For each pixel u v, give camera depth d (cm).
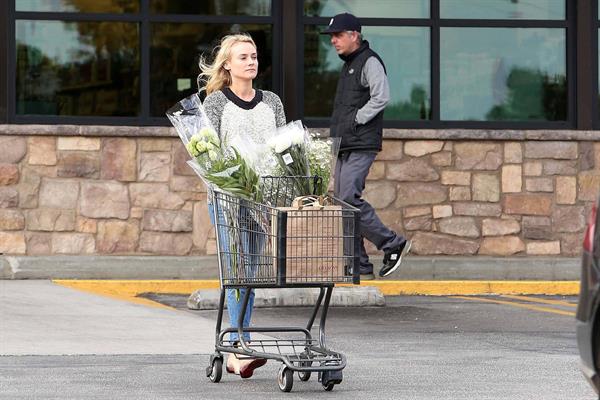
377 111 2591
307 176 1656
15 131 2809
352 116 2606
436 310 2538
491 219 2945
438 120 3020
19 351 1941
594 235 1232
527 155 2953
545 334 2206
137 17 2917
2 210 2812
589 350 1223
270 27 2969
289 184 1653
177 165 2855
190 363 1862
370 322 2359
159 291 2755
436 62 3017
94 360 1877
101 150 2838
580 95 3028
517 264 2897
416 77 3025
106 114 2923
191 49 2945
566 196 2966
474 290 2838
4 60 2873
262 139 1752
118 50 2925
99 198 2838
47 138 2825
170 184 2858
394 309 2545
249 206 1616
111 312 2367
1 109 2866
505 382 1700
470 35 3038
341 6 2989
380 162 2916
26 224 2819
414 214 2925
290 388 1603
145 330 2177
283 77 2950
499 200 2947
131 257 2816
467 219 2941
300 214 1592
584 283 1235
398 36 3020
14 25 2889
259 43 2966
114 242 2844
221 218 1641
